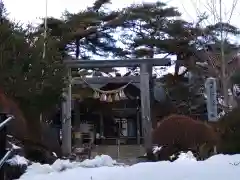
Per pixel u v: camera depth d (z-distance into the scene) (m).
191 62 26.23
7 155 4.30
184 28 26.98
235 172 5.48
